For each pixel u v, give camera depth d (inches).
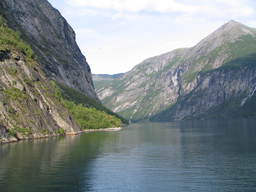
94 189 2699.3
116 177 3080.7
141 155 4298.7
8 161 3690.9
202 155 4318.4
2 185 2758.4
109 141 5964.6
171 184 2861.7
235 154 4367.6
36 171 3243.1
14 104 5905.5
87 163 3681.1
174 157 4163.4
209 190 2694.4
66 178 3006.9
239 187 2768.2
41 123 6368.1
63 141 5674.2
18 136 5689.0
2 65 6240.2
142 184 2847.0
